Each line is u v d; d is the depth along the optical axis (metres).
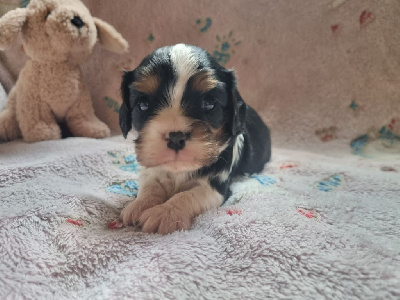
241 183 0.22
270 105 0.36
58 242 0.15
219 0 0.36
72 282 0.13
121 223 0.17
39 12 0.29
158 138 0.16
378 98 0.33
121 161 0.26
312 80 0.35
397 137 0.33
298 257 0.13
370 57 0.33
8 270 0.13
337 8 0.34
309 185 0.22
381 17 0.33
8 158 0.26
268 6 0.36
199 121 0.17
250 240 0.14
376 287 0.11
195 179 0.19
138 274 0.12
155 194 0.19
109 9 0.38
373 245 0.14
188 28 0.38
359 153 0.32
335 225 0.16
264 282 0.12
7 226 0.15
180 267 0.12
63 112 0.33
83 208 0.18
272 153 0.31
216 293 0.11
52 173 0.22
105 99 0.39
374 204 0.18
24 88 0.31
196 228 0.16
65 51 0.31
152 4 0.37
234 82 0.19
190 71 0.17
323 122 0.35
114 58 0.39
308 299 0.11
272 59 0.36
